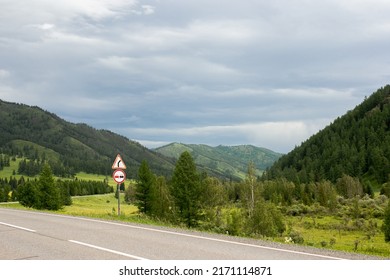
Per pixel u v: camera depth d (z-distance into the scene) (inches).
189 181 2536.9
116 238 525.0
